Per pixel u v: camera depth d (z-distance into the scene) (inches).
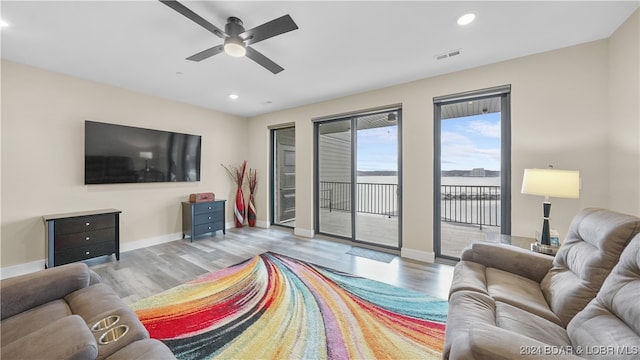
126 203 140.0
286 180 208.8
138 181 142.0
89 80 125.5
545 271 64.6
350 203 163.2
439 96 118.0
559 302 51.1
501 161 107.4
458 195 191.2
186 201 166.9
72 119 120.9
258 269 114.8
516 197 100.8
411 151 126.2
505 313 47.7
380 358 61.2
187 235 166.6
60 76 117.2
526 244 87.0
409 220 127.6
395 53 97.0
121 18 75.3
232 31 74.0
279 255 133.4
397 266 118.0
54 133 116.0
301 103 166.2
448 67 109.7
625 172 77.2
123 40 88.0
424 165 123.0
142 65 108.5
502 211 107.3
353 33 83.3
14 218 106.7
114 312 48.0
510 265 68.8
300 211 173.5
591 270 48.2
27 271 109.1
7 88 104.2
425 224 123.3
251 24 77.9
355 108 145.3
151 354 35.4
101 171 128.2
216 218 170.9
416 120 124.6
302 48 93.1
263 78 122.6
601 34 83.5
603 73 85.8
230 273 110.3
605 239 47.8
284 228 193.5
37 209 111.9
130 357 34.7
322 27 79.7
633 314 35.2
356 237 159.0
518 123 100.4
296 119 174.7
